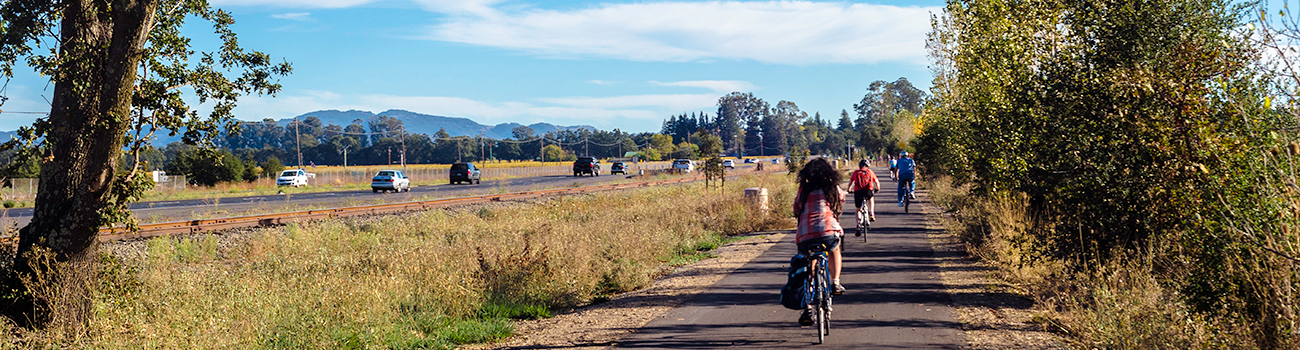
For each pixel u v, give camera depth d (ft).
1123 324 19.43
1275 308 17.08
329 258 41.14
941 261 36.73
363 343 22.61
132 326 23.25
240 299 26.53
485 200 109.70
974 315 24.21
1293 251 16.61
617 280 33.86
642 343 22.00
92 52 25.61
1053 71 29.89
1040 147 29.32
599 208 83.87
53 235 25.46
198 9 31.19
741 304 27.40
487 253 37.55
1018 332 21.83
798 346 20.54
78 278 25.64
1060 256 28.68
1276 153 17.48
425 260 35.70
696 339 22.08
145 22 26.58
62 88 25.89
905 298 27.25
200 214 81.20
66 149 25.63
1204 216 21.90
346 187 187.21
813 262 20.10
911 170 68.44
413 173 253.44
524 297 29.68
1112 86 25.94
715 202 65.36
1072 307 23.00
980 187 44.65
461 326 25.14
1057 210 30.19
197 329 22.44
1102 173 25.88
